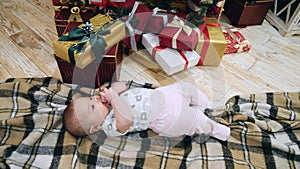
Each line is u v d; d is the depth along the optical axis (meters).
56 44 0.83
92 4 1.03
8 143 0.75
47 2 1.46
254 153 0.78
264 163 0.75
